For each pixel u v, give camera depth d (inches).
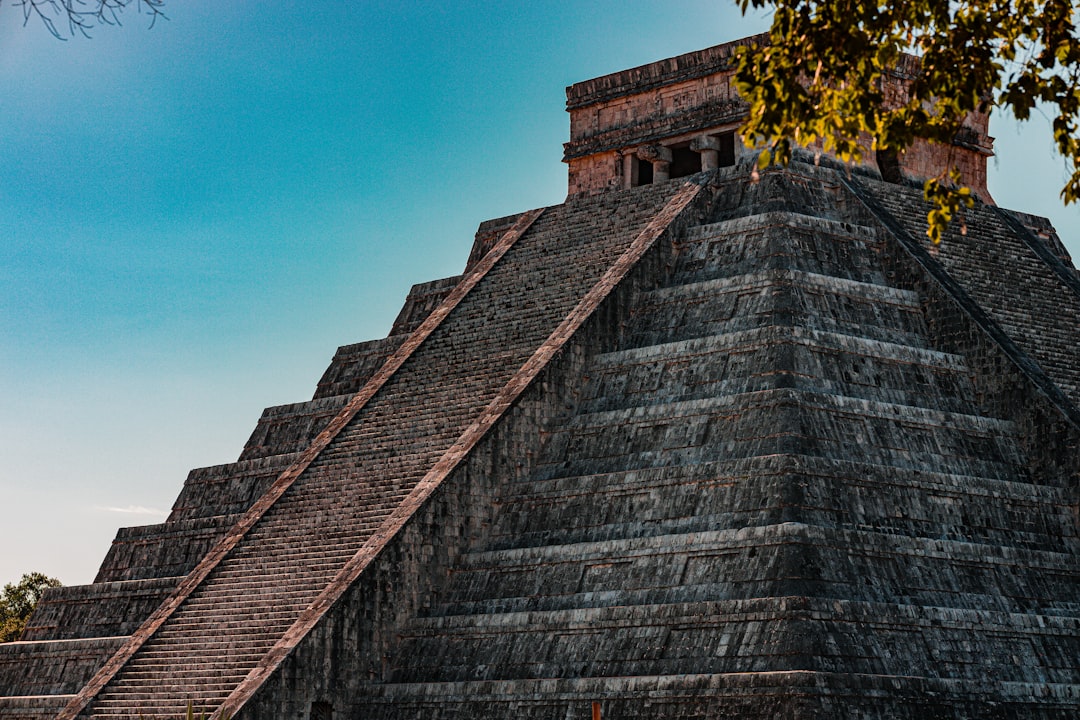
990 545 1649.9
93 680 1815.9
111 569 2338.8
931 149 2295.8
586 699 1537.9
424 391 2032.5
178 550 2263.8
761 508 1598.2
